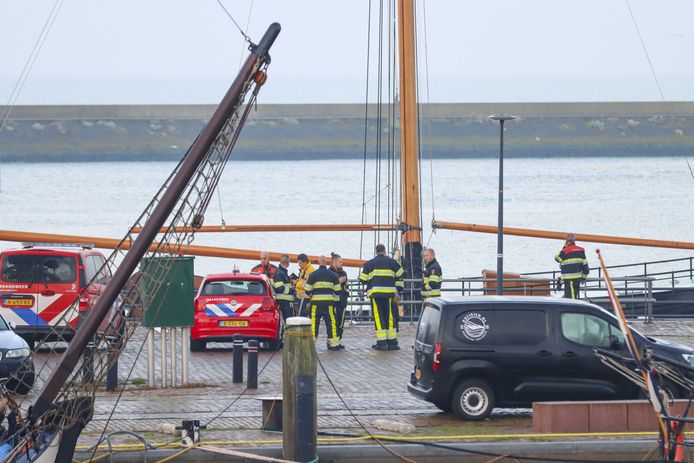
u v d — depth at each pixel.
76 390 30.62
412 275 82.56
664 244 86.56
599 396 42.34
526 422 42.16
